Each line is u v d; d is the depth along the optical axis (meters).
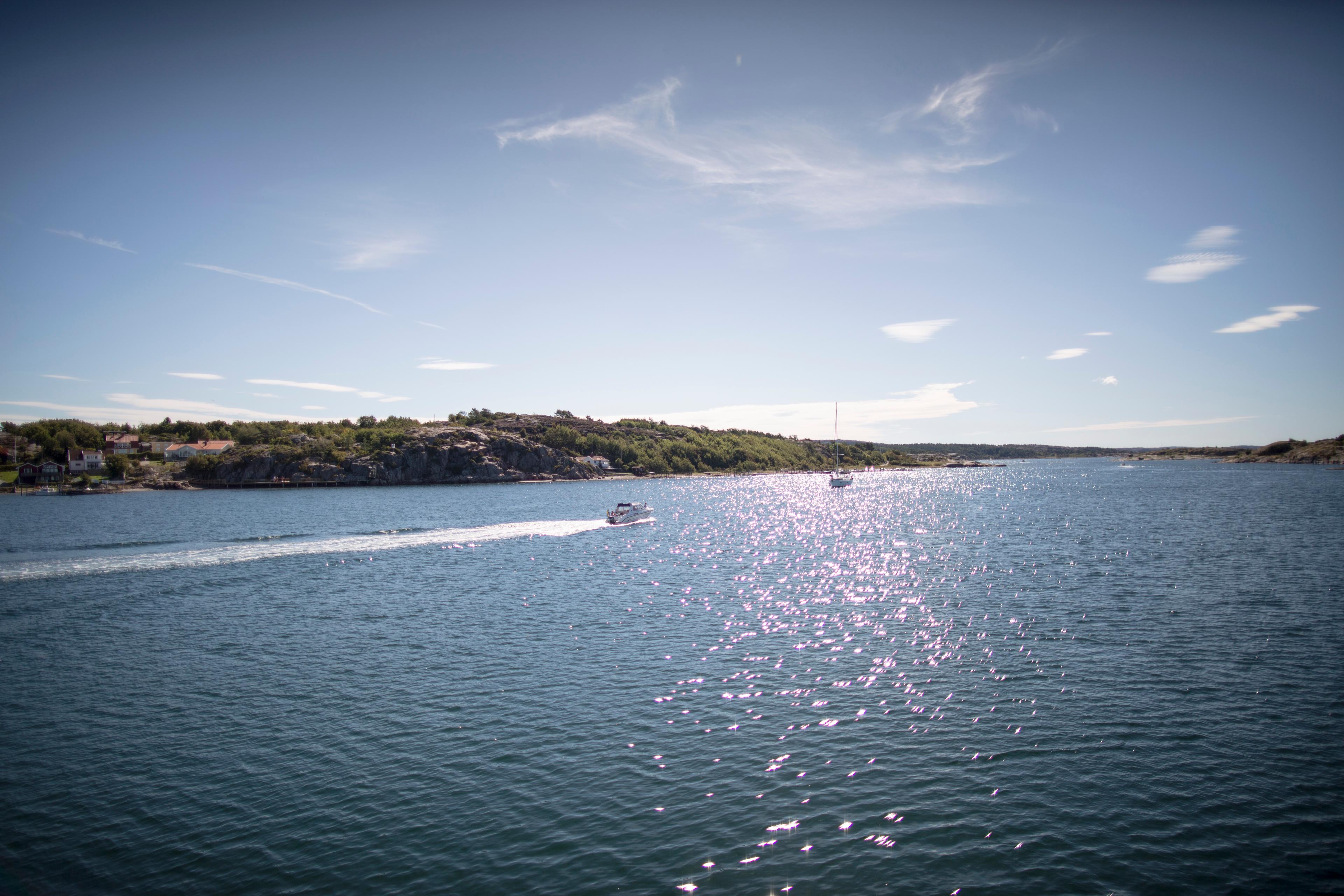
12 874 17.48
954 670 30.94
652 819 19.38
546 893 16.48
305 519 110.94
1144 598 44.03
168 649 35.59
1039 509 115.94
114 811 20.25
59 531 90.62
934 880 16.72
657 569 60.12
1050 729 24.59
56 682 30.77
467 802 20.38
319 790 21.19
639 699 27.95
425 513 123.06
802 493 187.88
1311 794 20.06
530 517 113.69
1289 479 188.00
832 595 47.75
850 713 26.23
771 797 20.42
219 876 17.33
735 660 32.78
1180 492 145.00
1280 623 37.25
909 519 104.62
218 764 22.94
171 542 77.56
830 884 16.61
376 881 17.03
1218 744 23.22
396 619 41.75
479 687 29.55
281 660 33.69
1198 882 16.52
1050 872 16.95
